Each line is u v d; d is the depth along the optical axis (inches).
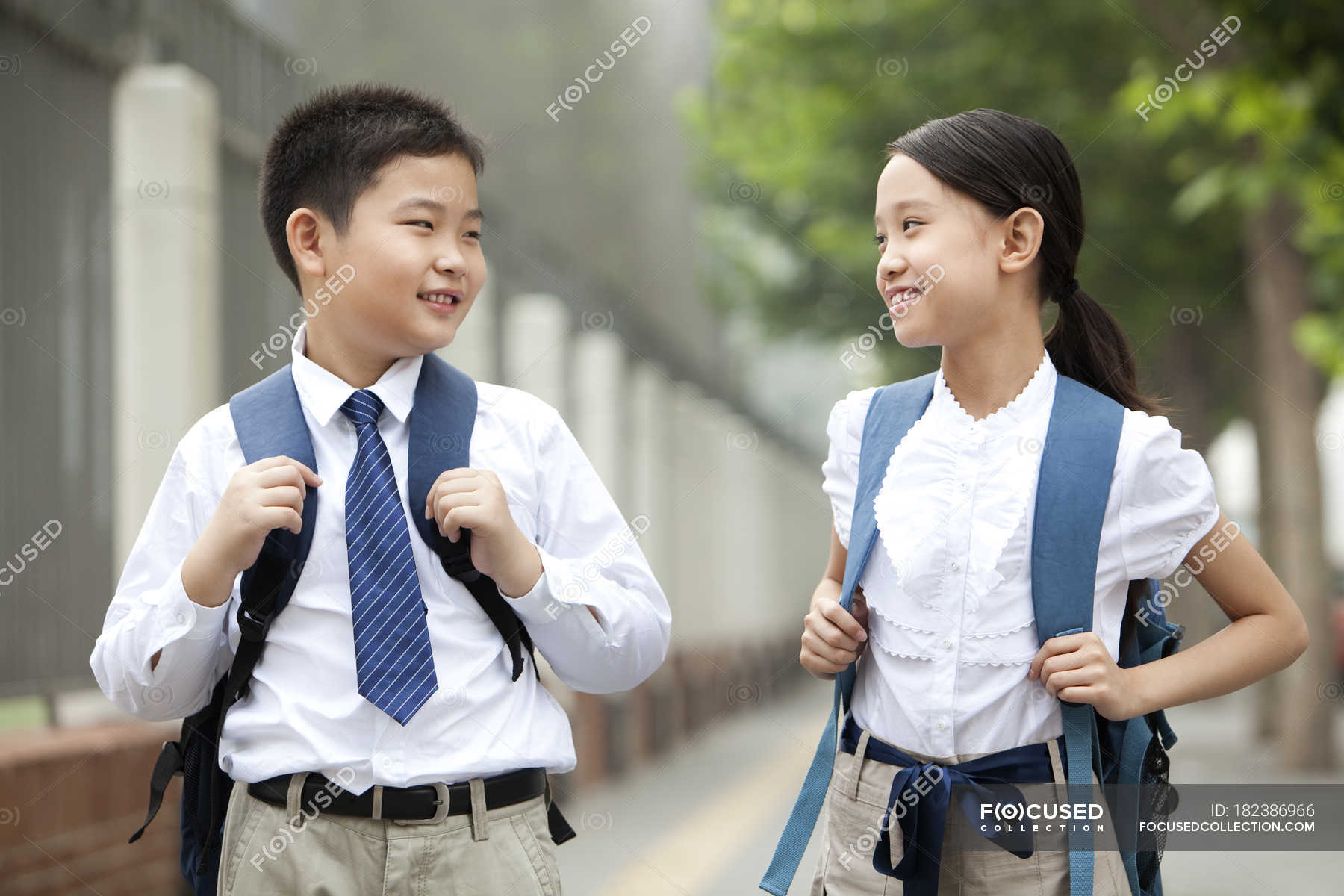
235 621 176.2
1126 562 177.0
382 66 1077.1
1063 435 179.0
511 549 172.2
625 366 989.8
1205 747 992.9
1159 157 903.1
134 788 386.3
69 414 432.1
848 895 186.4
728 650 1279.5
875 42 981.2
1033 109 927.0
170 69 457.1
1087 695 169.2
